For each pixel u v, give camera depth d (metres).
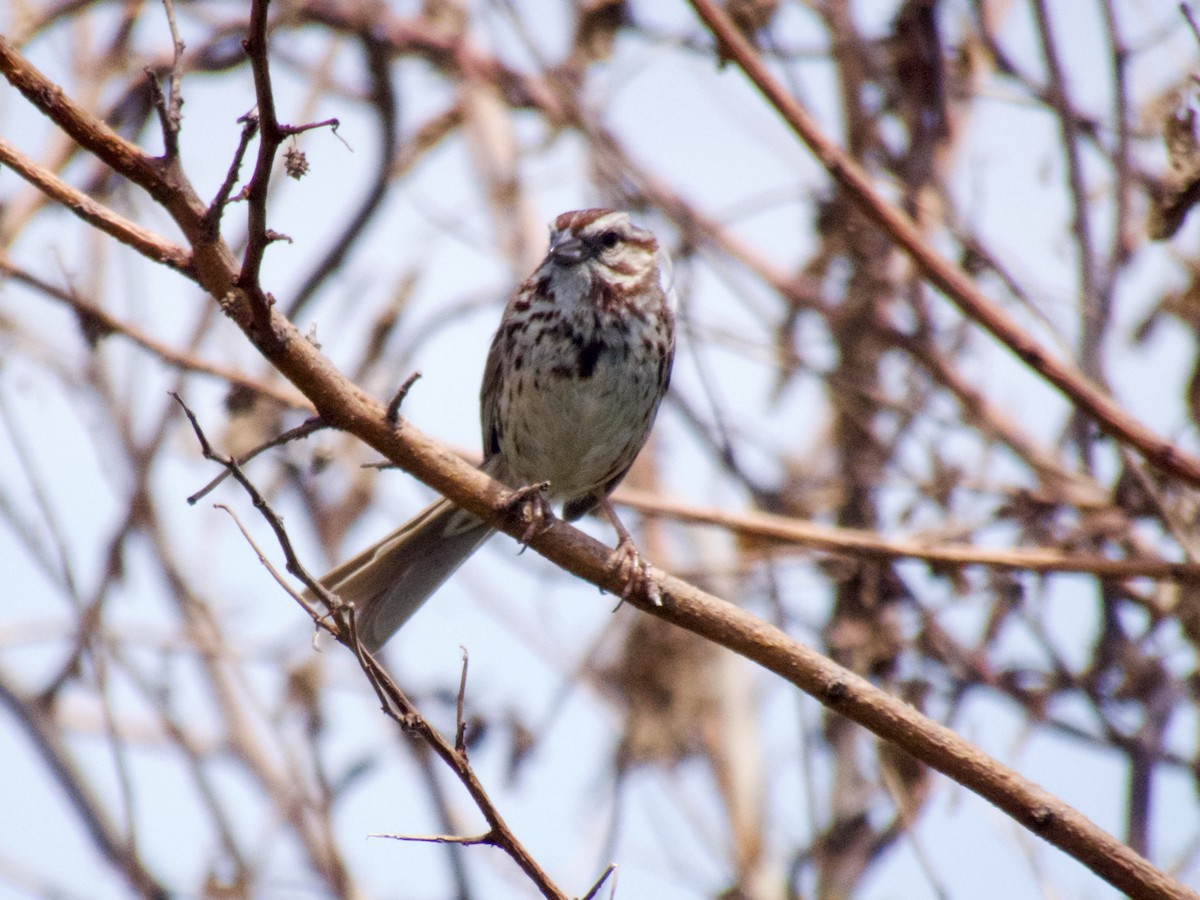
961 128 11.38
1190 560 9.57
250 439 11.45
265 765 11.62
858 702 7.30
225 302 6.82
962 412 10.95
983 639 10.43
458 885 11.05
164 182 6.58
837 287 11.48
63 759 11.66
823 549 10.21
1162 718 10.12
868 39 11.39
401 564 9.57
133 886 10.82
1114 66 9.91
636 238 11.19
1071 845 6.96
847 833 10.85
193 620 11.66
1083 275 9.71
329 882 11.06
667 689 11.70
